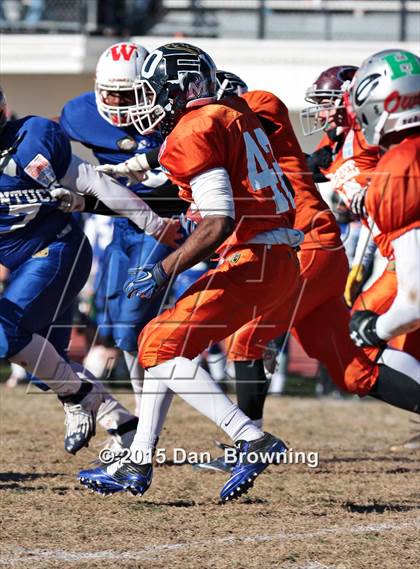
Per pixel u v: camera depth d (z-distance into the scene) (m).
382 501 14.43
